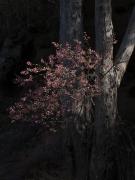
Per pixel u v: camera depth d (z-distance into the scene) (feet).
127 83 49.01
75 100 32.14
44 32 63.87
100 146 33.12
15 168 44.24
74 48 32.24
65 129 34.68
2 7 63.46
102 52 32.50
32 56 65.57
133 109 45.57
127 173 32.60
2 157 48.47
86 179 33.60
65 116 33.73
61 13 34.86
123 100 46.80
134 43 33.60
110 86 32.76
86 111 33.94
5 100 61.87
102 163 32.94
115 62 33.27
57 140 43.47
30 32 65.87
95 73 32.07
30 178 40.34
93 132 33.91
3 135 53.67
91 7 54.60
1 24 66.59
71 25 34.27
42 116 31.60
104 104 32.89
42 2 61.67
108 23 32.48
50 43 61.31
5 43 68.33
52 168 40.50
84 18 53.78
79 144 34.19
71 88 31.09
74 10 34.24
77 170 34.24
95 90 31.58
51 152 42.88
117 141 33.17
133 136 35.06
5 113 59.36
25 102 33.35
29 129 52.31
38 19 63.21
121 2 54.13
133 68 50.01
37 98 30.76
